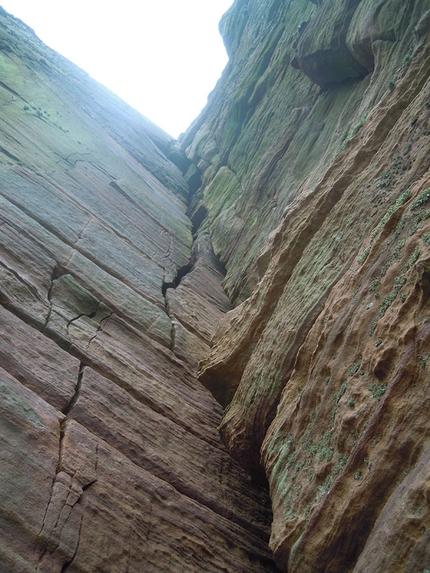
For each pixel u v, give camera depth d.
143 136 50.53
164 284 20.47
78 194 21.27
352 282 9.06
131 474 9.65
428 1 15.28
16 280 12.65
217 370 13.75
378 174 11.00
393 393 6.70
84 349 12.29
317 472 7.85
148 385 12.95
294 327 10.77
